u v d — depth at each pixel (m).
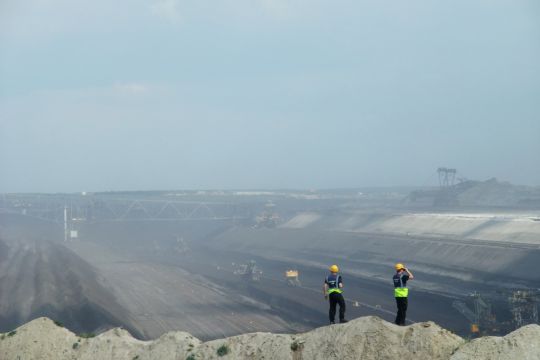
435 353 20.36
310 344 23.11
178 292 132.38
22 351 29.27
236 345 25.28
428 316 96.50
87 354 28.89
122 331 30.09
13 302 101.25
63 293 106.38
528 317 87.81
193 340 27.44
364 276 149.00
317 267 174.75
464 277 129.25
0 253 186.75
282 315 104.31
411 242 171.00
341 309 23.97
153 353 27.19
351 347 21.84
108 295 119.44
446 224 198.50
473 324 86.06
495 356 19.19
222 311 108.06
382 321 22.22
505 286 115.19
